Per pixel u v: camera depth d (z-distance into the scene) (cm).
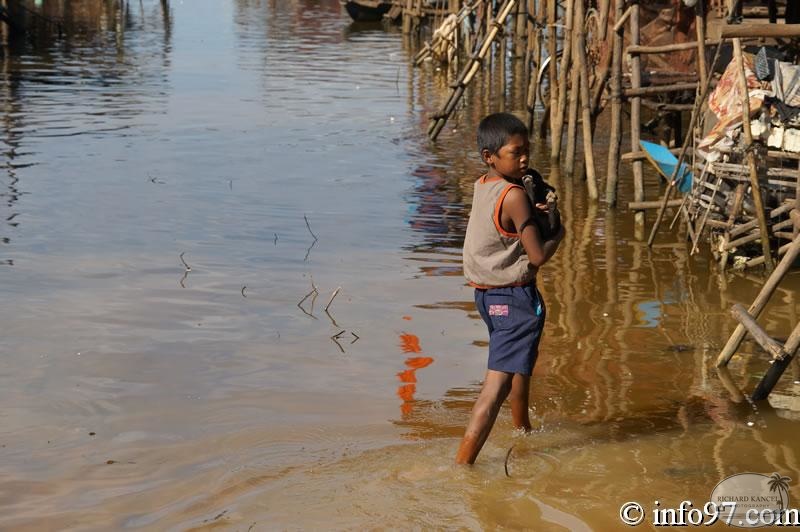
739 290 781
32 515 425
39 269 818
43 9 3841
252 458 484
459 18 2372
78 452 489
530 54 2022
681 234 964
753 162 802
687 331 683
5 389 568
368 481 459
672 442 505
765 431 518
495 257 480
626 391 575
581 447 500
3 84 2067
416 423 529
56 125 1586
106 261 845
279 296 755
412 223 1005
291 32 3375
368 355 631
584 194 1153
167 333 668
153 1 4600
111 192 1126
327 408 547
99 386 575
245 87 2091
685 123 1586
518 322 480
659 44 1234
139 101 1867
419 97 1978
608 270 841
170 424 524
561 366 617
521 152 478
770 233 825
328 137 1526
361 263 853
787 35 764
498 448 499
